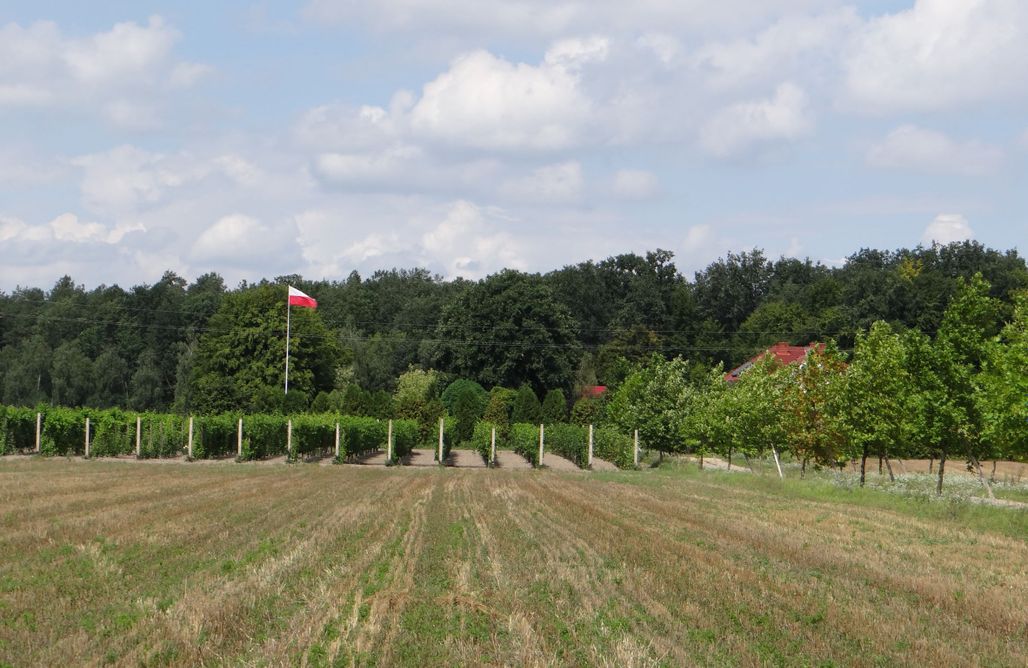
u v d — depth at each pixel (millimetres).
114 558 15828
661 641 10789
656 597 13336
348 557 16562
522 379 98500
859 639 11133
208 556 16234
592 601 13016
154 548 17031
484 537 19812
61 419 47625
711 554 17625
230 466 43469
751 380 45406
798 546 19062
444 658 10031
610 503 28391
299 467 44406
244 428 49656
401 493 30797
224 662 9688
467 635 11023
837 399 38344
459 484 35719
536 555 17188
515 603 12781
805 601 13180
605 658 10008
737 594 13547
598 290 136250
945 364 31109
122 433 48938
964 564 17312
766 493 33406
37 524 20125
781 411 42500
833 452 41094
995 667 10117
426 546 18172
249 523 21125
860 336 37469
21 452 49688
